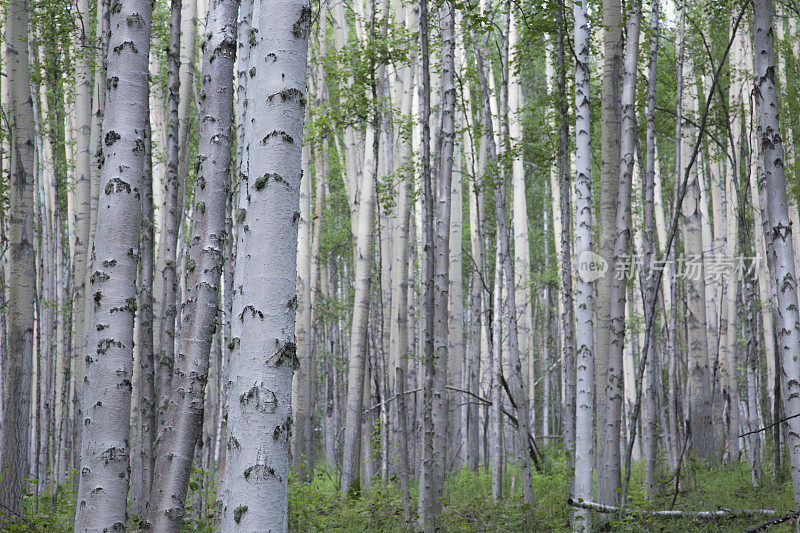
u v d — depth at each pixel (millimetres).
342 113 12016
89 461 4340
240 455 2637
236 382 2721
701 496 10047
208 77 5703
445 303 8844
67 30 10734
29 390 8617
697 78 13242
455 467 17562
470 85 16469
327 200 20938
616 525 7961
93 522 4266
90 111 11719
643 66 12023
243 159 3740
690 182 13445
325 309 20859
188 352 5430
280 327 2715
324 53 15062
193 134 16141
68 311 14961
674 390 12047
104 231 4543
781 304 5395
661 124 13453
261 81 2859
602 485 8578
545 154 11375
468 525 9383
